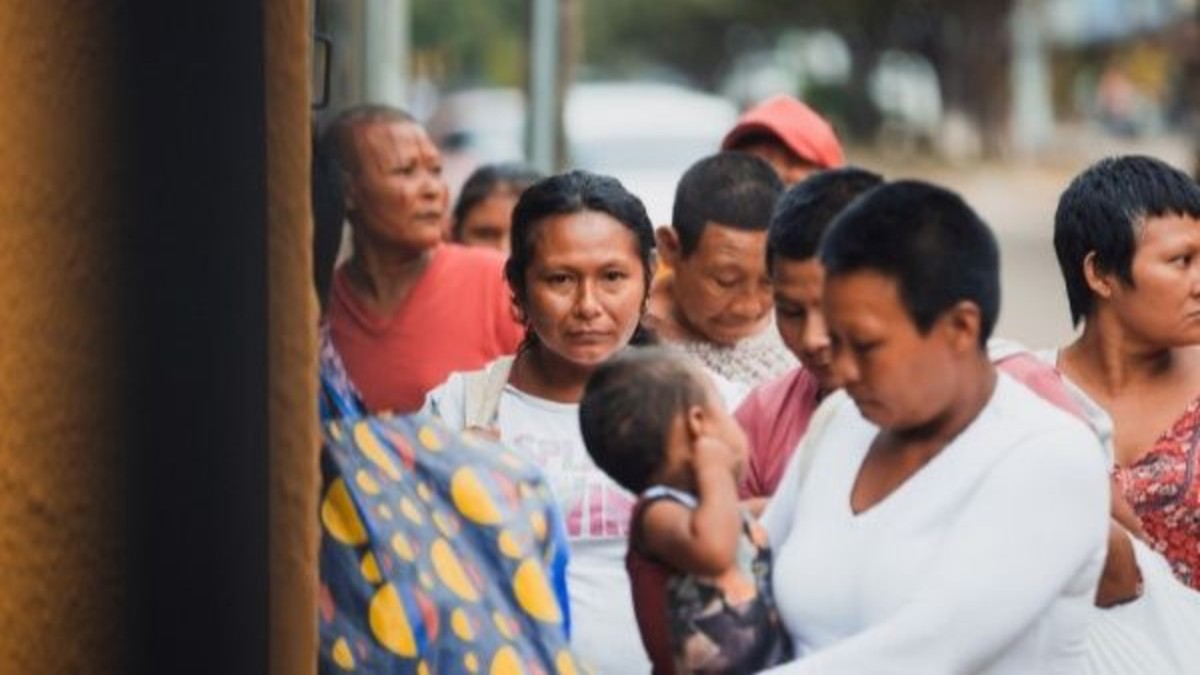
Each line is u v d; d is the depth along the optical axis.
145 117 4.75
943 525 4.71
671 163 27.00
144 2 4.73
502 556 4.96
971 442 4.72
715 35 76.50
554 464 6.18
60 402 4.80
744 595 4.89
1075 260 6.79
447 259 8.16
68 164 4.77
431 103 44.09
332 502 4.93
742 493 6.06
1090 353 6.85
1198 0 57.59
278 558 4.77
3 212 4.77
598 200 6.27
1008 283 30.25
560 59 17.38
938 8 62.50
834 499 4.89
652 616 4.99
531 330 6.36
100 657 4.84
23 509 4.81
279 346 4.75
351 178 8.04
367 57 18.58
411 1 56.72
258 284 4.74
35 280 4.78
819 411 5.09
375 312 8.09
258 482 4.77
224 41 4.71
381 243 8.06
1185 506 6.61
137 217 4.77
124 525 4.82
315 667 4.79
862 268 4.67
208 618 4.80
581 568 6.04
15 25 4.73
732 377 7.04
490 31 57.62
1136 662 5.52
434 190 8.09
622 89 35.06
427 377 8.04
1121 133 68.62
